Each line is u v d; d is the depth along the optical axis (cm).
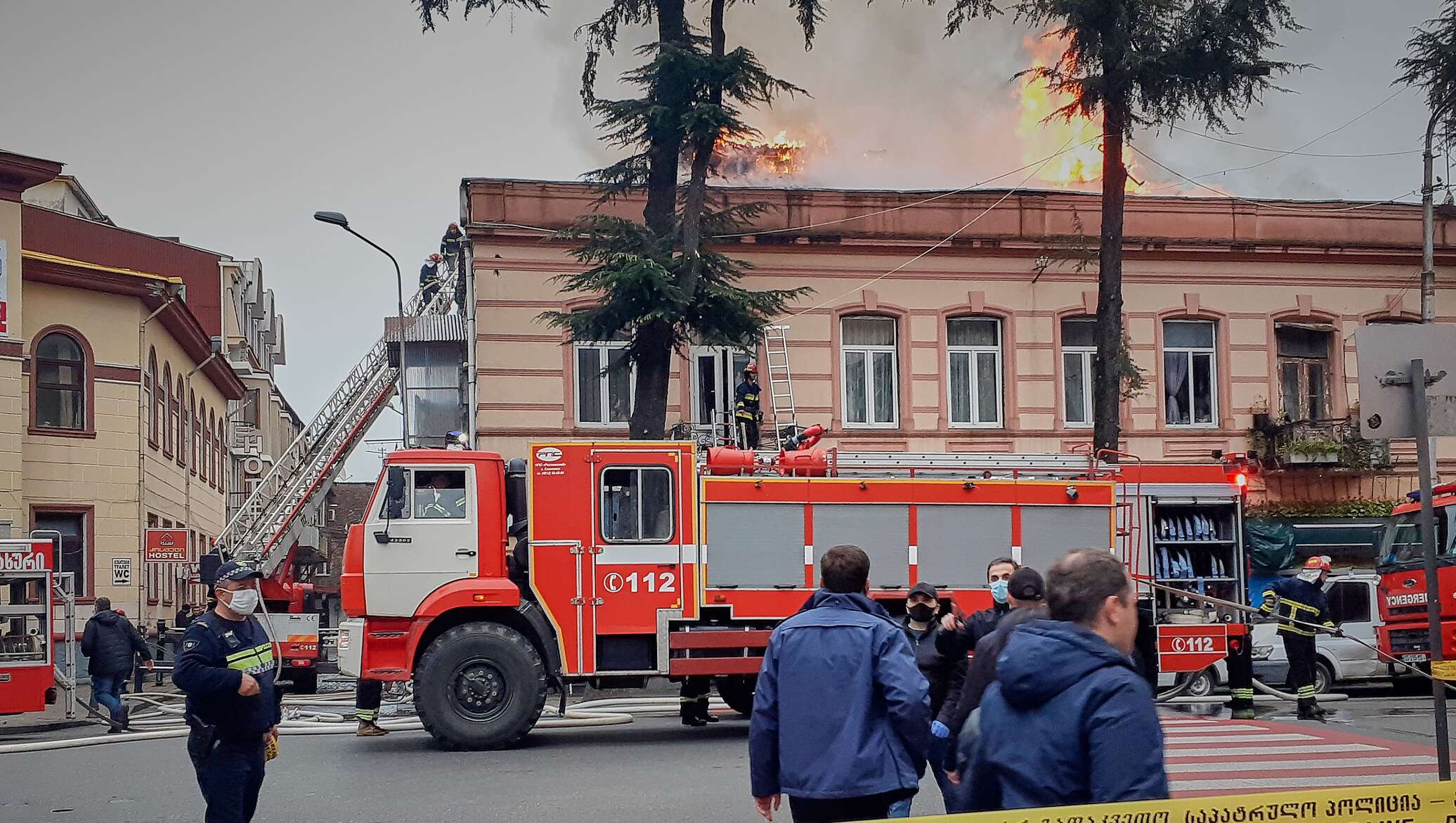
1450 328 912
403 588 1355
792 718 552
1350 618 2036
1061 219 2605
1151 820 380
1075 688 387
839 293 2520
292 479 2836
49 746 1478
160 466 3388
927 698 548
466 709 1323
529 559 1377
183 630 2873
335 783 1118
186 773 1223
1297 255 2683
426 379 2631
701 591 1396
